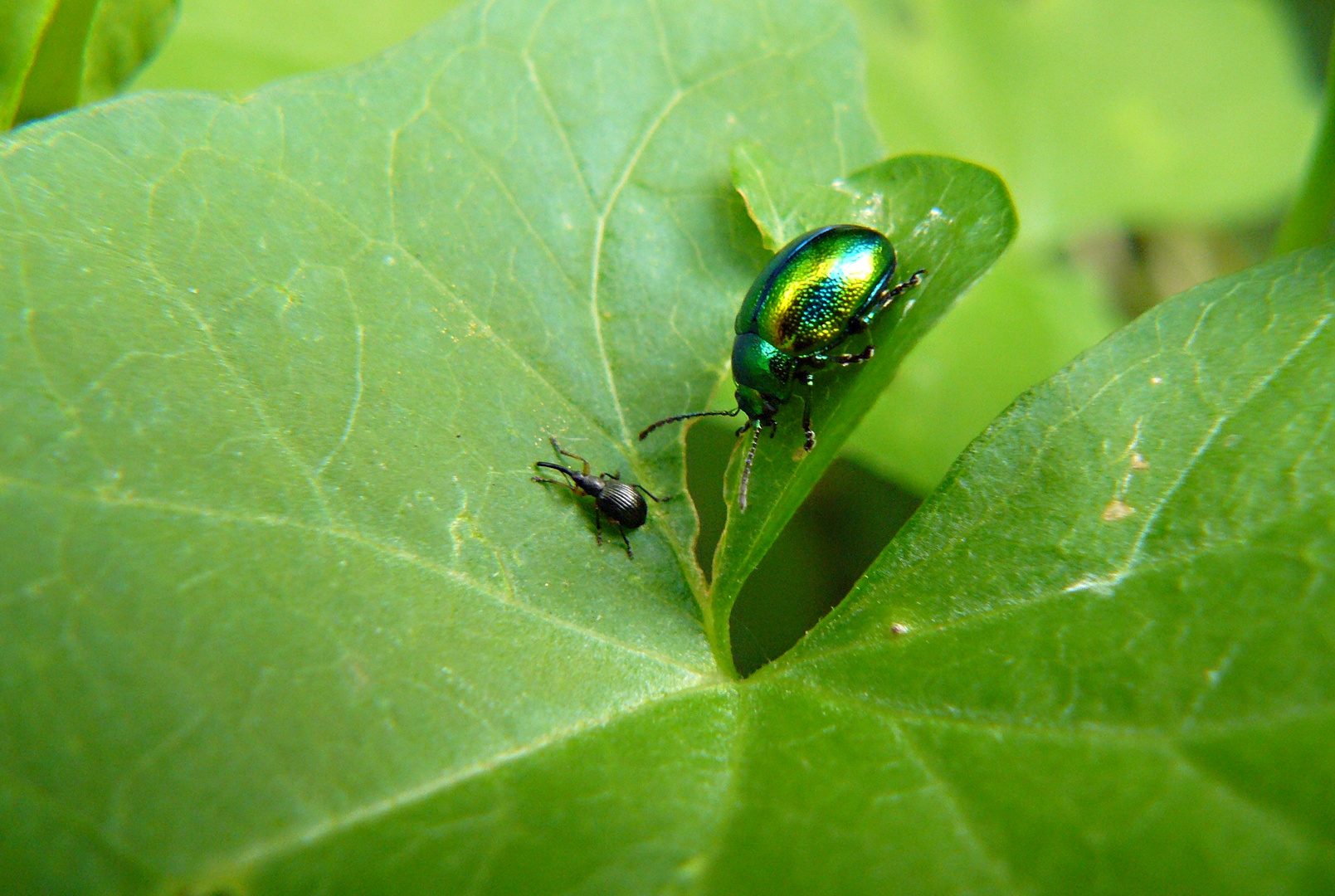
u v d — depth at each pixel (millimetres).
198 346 79
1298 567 76
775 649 95
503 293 84
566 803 76
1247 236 115
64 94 86
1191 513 78
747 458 84
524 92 86
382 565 78
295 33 98
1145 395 80
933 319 81
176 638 76
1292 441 78
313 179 83
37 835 73
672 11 88
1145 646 77
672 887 75
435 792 76
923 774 76
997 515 80
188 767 74
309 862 74
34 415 77
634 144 87
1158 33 113
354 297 82
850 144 89
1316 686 75
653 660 80
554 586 80
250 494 78
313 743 75
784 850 75
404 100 85
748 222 86
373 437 80
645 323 85
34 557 75
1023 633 78
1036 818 75
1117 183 109
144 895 73
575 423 83
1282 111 112
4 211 78
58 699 74
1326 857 73
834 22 90
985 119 109
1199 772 75
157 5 86
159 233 80
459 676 77
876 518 98
